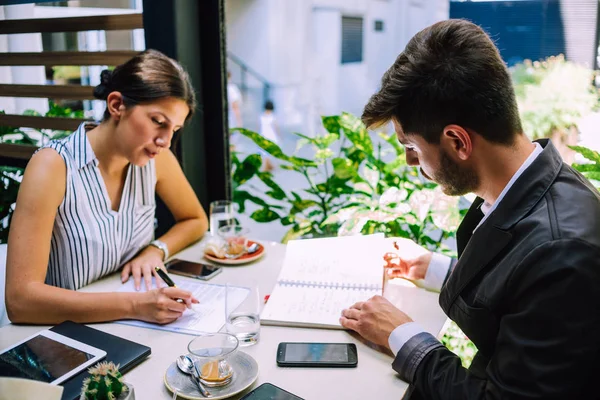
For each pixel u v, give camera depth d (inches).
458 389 38.5
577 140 72.3
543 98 72.2
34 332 49.8
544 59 71.6
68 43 86.6
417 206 74.1
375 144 94.3
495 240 38.7
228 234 67.9
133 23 82.7
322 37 207.2
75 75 86.7
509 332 35.7
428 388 40.3
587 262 33.6
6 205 92.9
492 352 40.8
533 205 37.9
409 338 43.1
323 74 207.3
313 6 209.3
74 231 59.0
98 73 85.0
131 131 57.1
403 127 40.6
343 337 48.3
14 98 92.5
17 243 52.9
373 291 55.5
